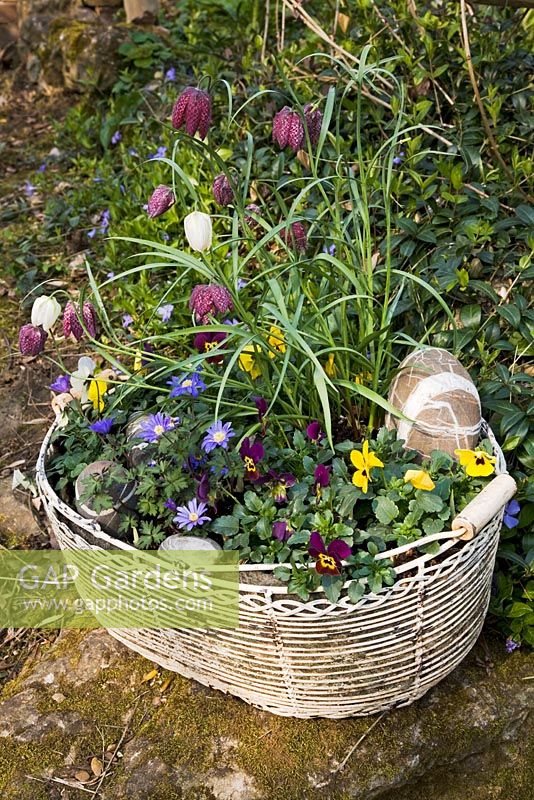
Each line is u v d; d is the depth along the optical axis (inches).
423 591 66.2
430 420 73.0
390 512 67.8
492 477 72.4
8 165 184.2
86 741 79.3
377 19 120.2
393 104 104.4
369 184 98.7
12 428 117.1
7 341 131.0
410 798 75.6
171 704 81.1
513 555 82.9
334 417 85.3
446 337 95.4
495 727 76.0
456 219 103.8
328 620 65.6
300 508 69.7
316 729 76.5
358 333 89.0
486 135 109.3
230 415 78.1
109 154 165.2
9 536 104.6
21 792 76.0
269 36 160.2
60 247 148.4
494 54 112.4
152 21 191.9
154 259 125.9
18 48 218.8
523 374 89.7
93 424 78.9
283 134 73.3
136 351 77.4
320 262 86.2
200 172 129.4
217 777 74.5
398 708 77.3
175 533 73.3
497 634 83.8
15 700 83.7
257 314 78.7
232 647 70.6
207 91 72.3
